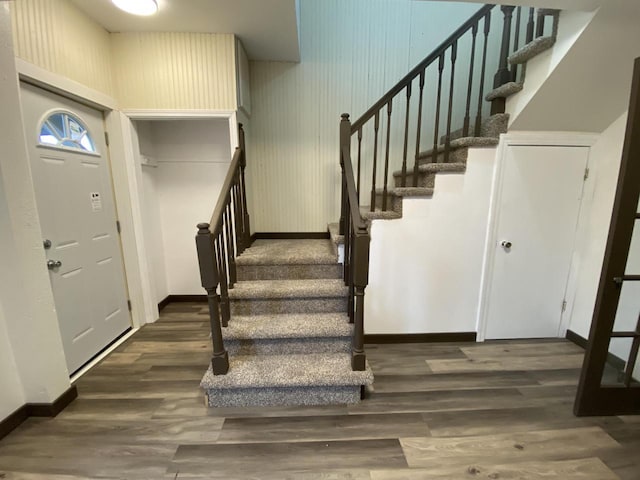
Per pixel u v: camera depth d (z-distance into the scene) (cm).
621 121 219
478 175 236
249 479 136
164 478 137
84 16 208
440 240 244
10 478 137
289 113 304
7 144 146
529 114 218
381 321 255
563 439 158
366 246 167
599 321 162
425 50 296
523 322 263
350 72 297
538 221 245
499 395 192
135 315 280
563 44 182
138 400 187
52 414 171
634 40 174
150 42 236
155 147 308
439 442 156
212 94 244
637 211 153
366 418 172
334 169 316
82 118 220
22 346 162
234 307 221
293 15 210
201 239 164
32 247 159
